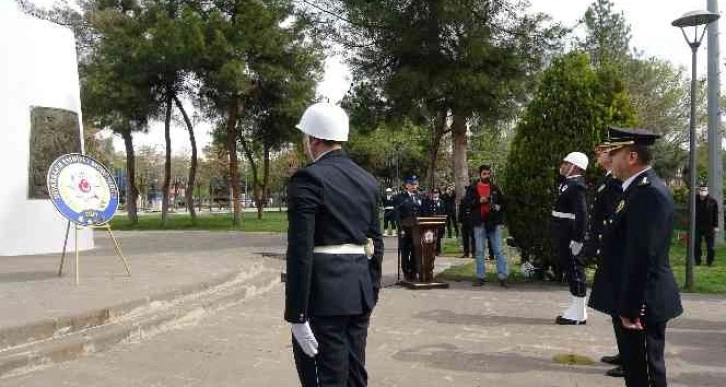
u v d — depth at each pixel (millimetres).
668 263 4391
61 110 13281
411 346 6652
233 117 28969
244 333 7082
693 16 10281
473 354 6332
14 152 12438
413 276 11359
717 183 18797
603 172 9898
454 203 20625
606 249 4543
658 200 4148
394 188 48688
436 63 17375
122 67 26891
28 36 12805
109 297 7449
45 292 7809
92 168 9328
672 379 5547
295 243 3414
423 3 16703
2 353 5598
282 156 56625
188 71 26984
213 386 5258
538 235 10695
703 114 34812
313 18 18562
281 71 27047
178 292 8125
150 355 6137
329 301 3512
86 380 5352
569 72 10555
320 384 3520
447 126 28016
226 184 65938
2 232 12273
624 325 4207
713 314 8438
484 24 17016
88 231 14438
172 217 38562
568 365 5953
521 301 9336
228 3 27000
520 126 10898
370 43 18422
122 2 27812
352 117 19109
